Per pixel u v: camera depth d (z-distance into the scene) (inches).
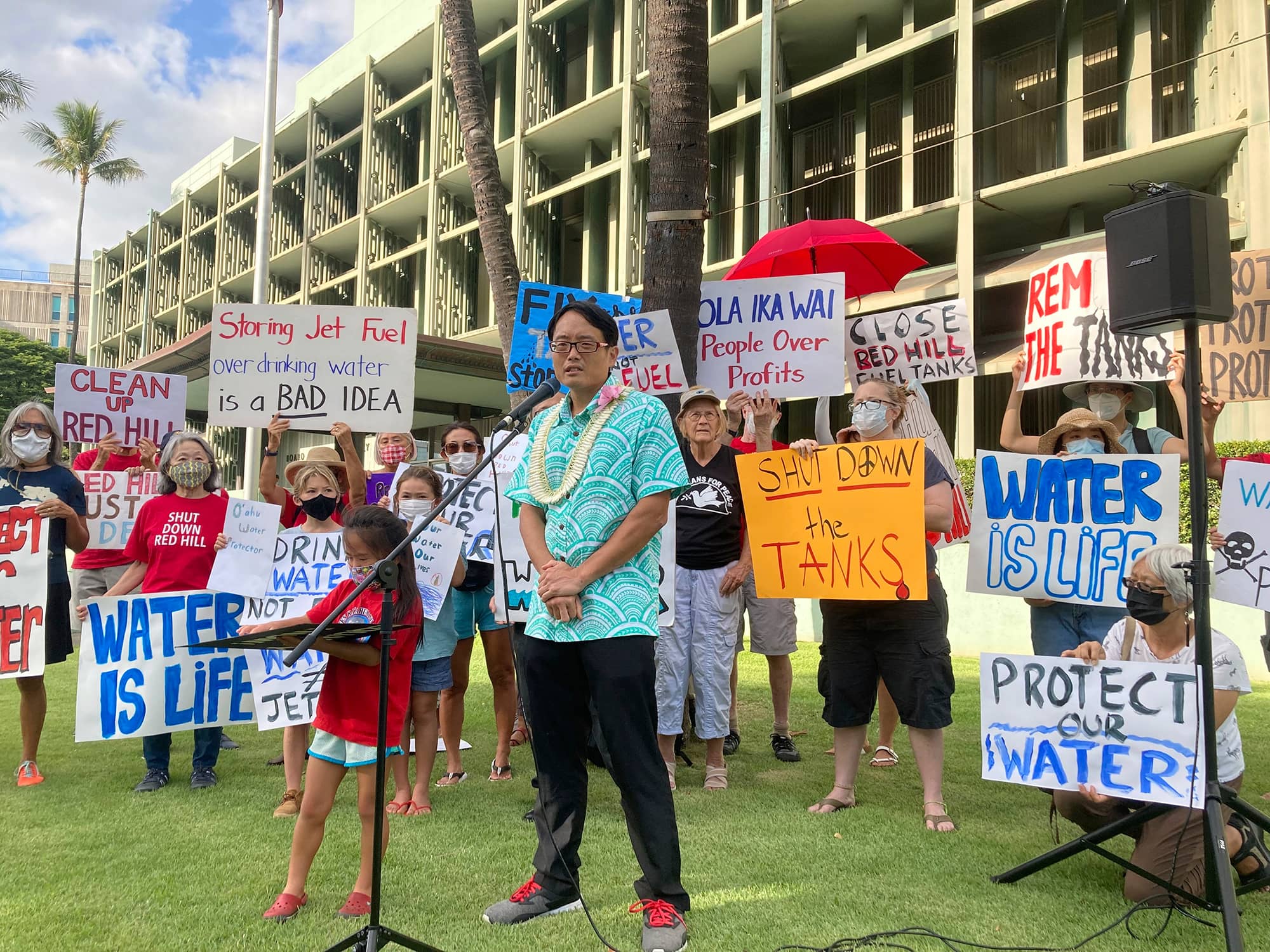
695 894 119.3
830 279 195.2
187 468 191.2
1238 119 440.5
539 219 839.1
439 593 163.9
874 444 153.6
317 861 133.9
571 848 113.5
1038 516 157.0
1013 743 125.4
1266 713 233.8
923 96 601.9
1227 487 153.2
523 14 832.9
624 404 113.1
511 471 182.1
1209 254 107.9
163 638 178.4
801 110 672.4
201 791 174.6
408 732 163.6
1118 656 131.0
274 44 529.3
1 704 261.4
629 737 107.0
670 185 207.8
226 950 103.8
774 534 160.7
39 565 180.2
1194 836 115.0
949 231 592.1
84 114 1514.5
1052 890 120.6
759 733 229.6
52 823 153.2
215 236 1405.0
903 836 142.9
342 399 202.5
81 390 250.1
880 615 156.5
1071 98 525.0
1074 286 177.3
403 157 1029.2
